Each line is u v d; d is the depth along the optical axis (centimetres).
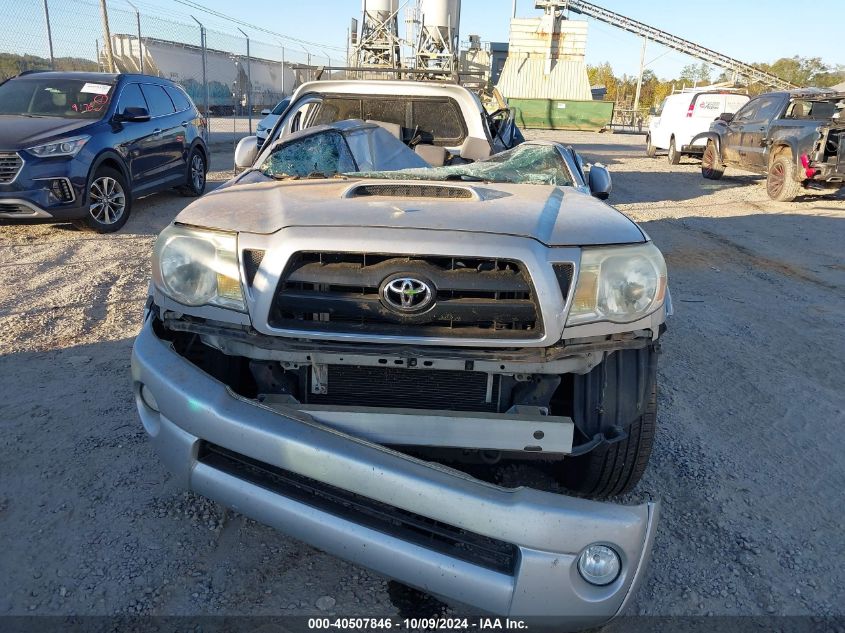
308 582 248
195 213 242
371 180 296
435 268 213
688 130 1697
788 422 379
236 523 278
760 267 720
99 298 538
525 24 3812
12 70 1166
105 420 349
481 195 265
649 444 259
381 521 211
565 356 219
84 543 261
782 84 4438
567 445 227
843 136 1081
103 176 754
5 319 483
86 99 808
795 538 280
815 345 497
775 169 1173
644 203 1139
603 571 200
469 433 225
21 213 693
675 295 612
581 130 3409
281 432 210
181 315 234
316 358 222
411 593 244
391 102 475
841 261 752
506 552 205
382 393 234
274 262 216
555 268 217
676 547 272
